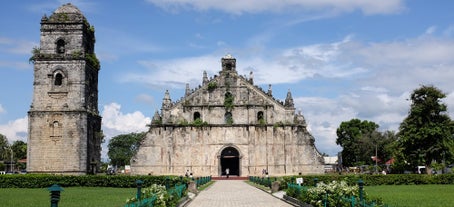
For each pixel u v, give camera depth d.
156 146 100.50
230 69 104.56
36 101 90.81
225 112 102.31
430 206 37.84
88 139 91.25
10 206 40.09
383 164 146.38
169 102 102.56
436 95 89.38
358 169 138.75
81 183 71.19
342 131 172.50
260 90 103.00
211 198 50.75
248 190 64.38
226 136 101.50
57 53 92.19
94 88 97.56
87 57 92.88
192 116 102.00
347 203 31.19
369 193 53.25
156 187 37.25
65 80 91.19
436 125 88.81
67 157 88.94
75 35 92.19
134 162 99.81
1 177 69.00
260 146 101.00
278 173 99.88
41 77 91.44
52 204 19.77
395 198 45.97
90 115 92.94
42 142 89.50
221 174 100.75
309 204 37.34
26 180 69.44
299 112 103.31
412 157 90.75
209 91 103.06
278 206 41.50
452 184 74.81
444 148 88.12
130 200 30.80
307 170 100.06
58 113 90.06
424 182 75.75
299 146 101.00
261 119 102.19
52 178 70.25
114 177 70.88
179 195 43.59
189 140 101.12
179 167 100.19
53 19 92.44
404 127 92.06
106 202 43.66
